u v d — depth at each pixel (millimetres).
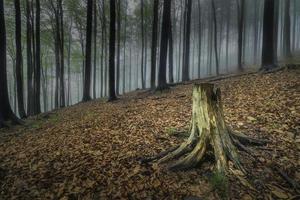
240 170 4453
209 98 5027
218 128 4918
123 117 9070
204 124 5008
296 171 4434
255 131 6062
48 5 22375
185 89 13914
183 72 21844
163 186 4375
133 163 5238
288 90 8391
